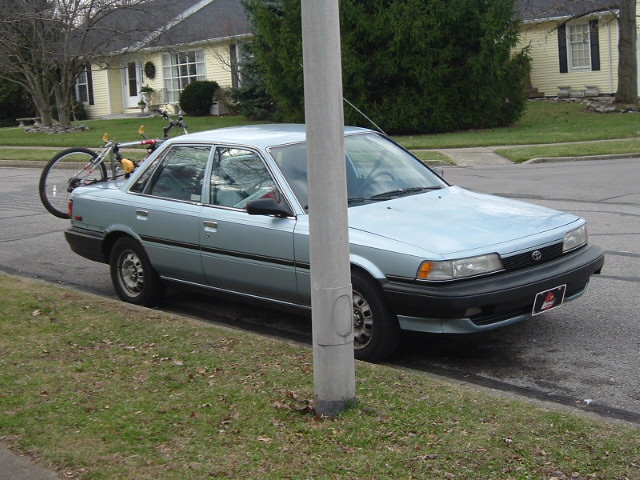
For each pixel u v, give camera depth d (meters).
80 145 26.08
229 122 31.77
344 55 26.05
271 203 6.30
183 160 7.35
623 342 6.28
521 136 23.75
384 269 5.74
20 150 25.48
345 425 4.32
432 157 20.23
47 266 9.76
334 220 4.35
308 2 4.17
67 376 5.27
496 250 5.71
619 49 29.17
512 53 33.50
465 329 5.59
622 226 10.59
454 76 26.64
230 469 3.88
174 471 3.89
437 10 25.59
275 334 6.95
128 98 41.44
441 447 4.02
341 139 4.32
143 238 7.48
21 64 31.98
